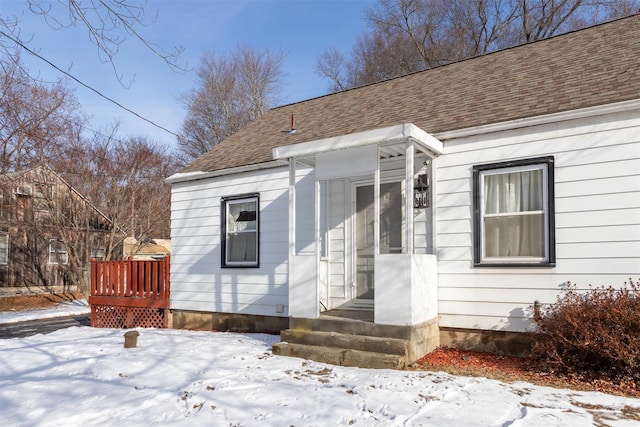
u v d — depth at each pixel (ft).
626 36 24.84
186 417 13.43
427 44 86.38
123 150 71.31
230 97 105.81
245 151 33.58
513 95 23.61
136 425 12.99
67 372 19.12
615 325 16.46
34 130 48.39
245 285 30.81
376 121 28.27
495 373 17.98
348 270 26.91
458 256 22.33
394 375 17.19
